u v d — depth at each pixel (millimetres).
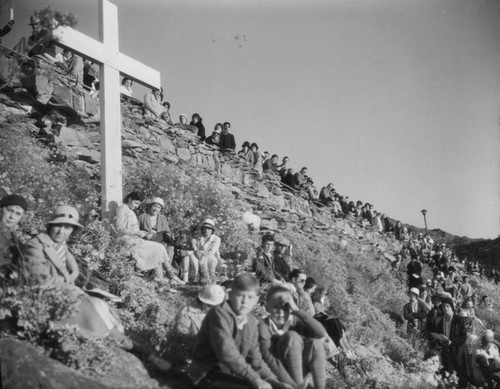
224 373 5074
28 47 6660
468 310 16281
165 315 7023
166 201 10984
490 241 42656
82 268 6508
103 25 9336
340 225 22359
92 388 4336
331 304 11203
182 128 16047
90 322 5148
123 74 9641
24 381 4102
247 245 11570
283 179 20750
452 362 11273
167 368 5375
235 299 5254
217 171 15797
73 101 11938
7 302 4832
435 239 46000
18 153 9383
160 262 8211
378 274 17688
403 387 8773
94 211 8352
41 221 7676
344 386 7805
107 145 9148
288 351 5383
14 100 10977
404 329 12930
